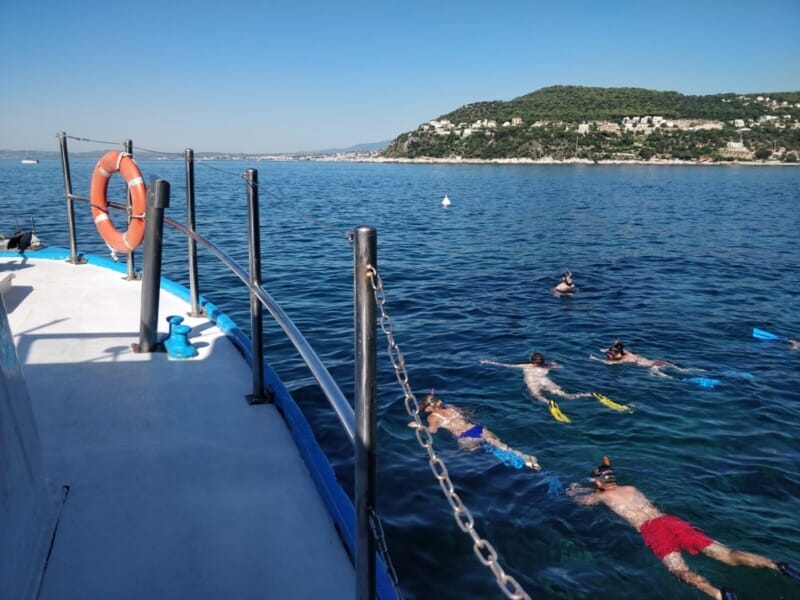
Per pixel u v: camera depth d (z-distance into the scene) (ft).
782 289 41.98
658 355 27.61
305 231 68.64
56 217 70.54
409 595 12.35
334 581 7.55
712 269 49.19
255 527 8.55
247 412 12.21
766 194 144.77
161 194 14.15
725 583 12.92
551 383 23.85
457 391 22.97
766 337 30.66
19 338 16.30
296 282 41.65
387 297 38.14
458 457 17.93
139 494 9.27
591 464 17.70
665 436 19.53
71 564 7.66
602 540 14.24
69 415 11.87
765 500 16.01
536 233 71.56
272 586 7.42
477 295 39.11
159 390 13.11
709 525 14.85
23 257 26.68
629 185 184.55
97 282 22.45
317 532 8.50
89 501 9.04
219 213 83.76
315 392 22.12
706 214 96.02
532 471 17.24
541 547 13.96
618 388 23.49
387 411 21.06
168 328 17.26
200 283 40.29
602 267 49.60
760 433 19.83
